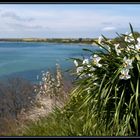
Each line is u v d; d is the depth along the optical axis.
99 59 5.07
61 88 7.42
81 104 5.36
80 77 5.43
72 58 5.40
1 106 7.49
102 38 5.21
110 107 4.94
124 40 5.16
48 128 5.31
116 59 5.03
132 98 4.77
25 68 14.10
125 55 5.05
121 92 4.95
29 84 8.13
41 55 16.97
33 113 6.84
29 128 5.58
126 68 4.82
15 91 7.86
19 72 12.62
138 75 4.90
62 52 15.51
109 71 5.04
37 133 5.27
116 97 4.79
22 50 20.41
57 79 7.57
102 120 4.95
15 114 7.38
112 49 5.13
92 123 4.96
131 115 4.77
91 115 5.00
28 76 10.35
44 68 12.76
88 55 5.35
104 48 5.17
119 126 4.78
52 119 5.69
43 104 6.96
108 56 5.10
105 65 5.09
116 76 4.83
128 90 4.94
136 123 4.69
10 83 8.10
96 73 5.12
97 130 4.88
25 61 16.30
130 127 4.71
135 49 5.06
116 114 4.77
